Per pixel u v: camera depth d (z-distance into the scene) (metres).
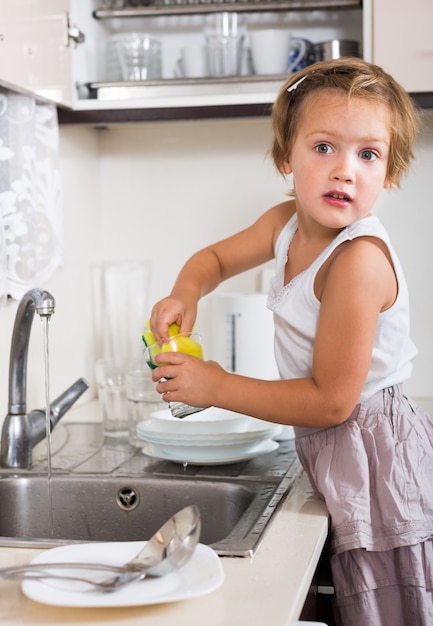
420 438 1.29
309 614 1.16
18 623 0.84
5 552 1.06
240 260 1.53
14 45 1.53
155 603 0.85
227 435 1.46
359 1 1.98
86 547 1.01
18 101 1.64
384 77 1.25
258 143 2.24
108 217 2.31
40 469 1.49
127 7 2.09
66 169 2.07
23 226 1.66
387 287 1.23
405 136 1.28
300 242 1.37
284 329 1.32
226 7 2.04
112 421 1.76
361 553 1.21
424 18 1.75
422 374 2.20
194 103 1.86
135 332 2.26
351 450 1.25
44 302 1.39
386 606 1.21
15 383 1.52
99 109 1.90
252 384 1.21
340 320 1.19
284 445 1.65
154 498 1.41
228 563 1.01
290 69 2.00
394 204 2.17
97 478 1.43
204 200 2.28
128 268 2.25
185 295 1.41
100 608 0.87
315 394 1.19
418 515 1.21
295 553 1.04
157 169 2.29
